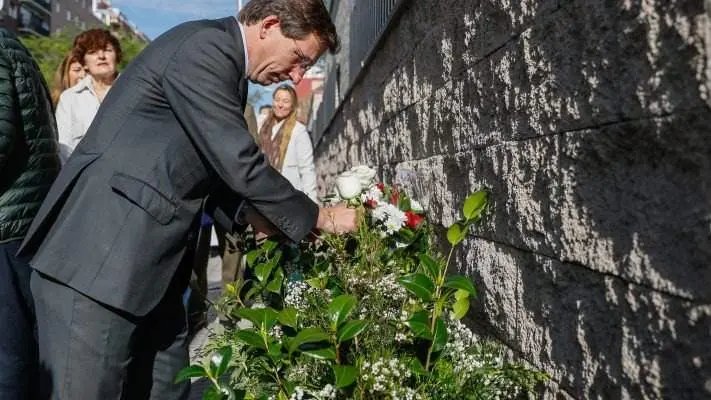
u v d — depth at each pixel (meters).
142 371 2.73
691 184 1.53
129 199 2.33
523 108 2.40
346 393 2.18
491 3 2.71
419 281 2.29
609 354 1.86
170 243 2.39
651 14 1.66
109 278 2.30
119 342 2.38
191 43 2.40
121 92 2.46
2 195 2.92
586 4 1.95
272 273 2.95
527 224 2.37
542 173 2.25
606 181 1.86
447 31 3.36
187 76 2.36
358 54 7.00
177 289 2.72
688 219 1.54
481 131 2.85
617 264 1.81
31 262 2.39
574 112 2.03
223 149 2.34
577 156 2.01
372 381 2.14
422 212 3.52
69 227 2.36
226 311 2.95
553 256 2.18
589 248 1.95
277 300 2.96
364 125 6.32
